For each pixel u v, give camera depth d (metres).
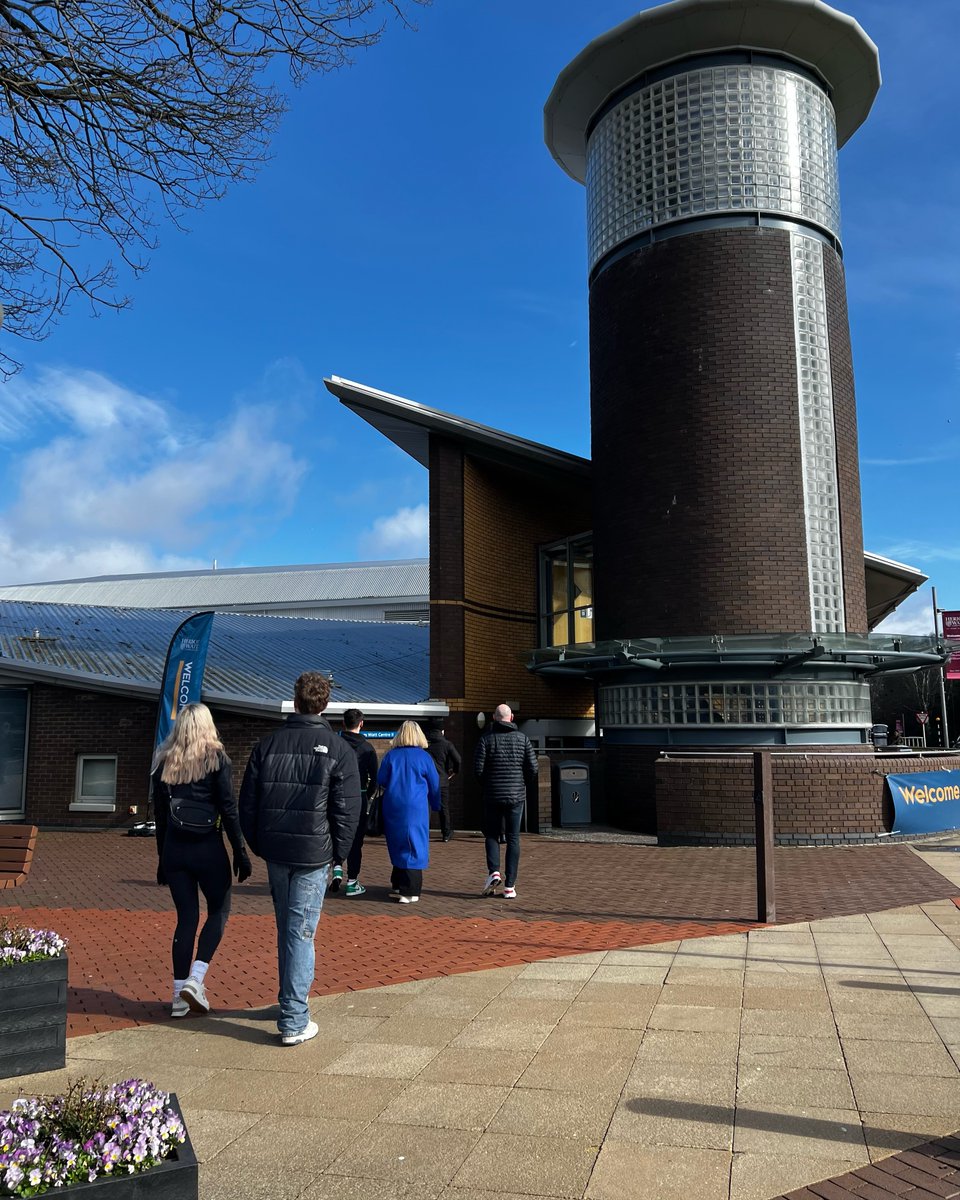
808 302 16.16
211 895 5.79
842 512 15.91
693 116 16.53
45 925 8.38
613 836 14.98
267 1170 3.62
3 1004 4.66
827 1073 4.41
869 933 7.36
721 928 7.66
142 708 16.77
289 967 5.08
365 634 25.19
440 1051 4.86
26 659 17.33
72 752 16.89
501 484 20.50
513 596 20.64
